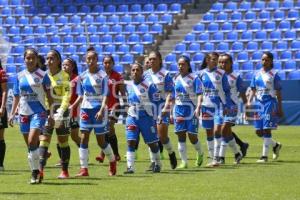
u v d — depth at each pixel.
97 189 25.91
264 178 29.72
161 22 92.31
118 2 99.62
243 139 54.75
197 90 35.16
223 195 24.17
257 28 86.69
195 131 35.25
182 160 35.31
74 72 34.50
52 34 94.50
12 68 88.94
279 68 78.81
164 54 88.69
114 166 31.55
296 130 63.22
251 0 93.25
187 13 94.94
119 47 89.19
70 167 35.66
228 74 37.38
